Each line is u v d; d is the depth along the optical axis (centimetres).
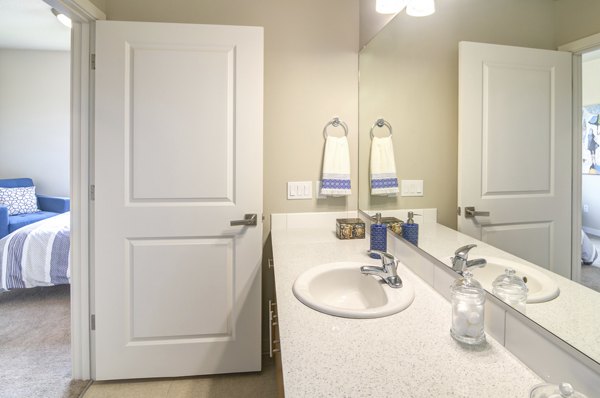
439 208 123
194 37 171
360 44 203
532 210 78
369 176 191
